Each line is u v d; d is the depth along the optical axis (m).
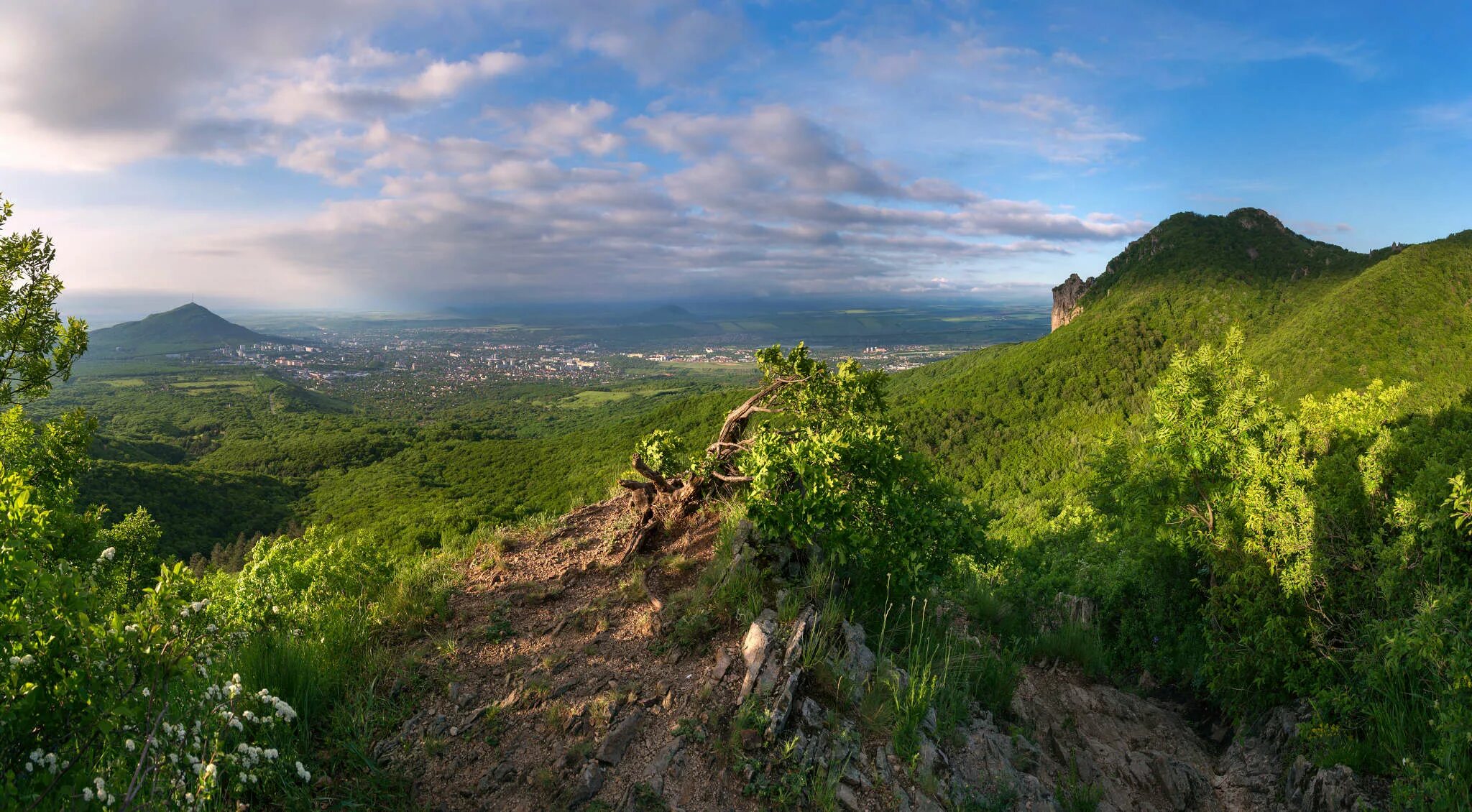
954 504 5.97
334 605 5.20
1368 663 5.40
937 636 5.72
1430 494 5.80
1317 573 6.32
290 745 3.47
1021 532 27.81
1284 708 6.30
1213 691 7.29
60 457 12.02
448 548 7.42
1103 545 13.91
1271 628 6.37
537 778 3.50
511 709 4.09
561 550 6.68
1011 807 3.94
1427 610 4.73
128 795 2.16
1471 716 4.24
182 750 2.53
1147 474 9.85
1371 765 4.96
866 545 5.20
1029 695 6.02
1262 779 5.61
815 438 5.50
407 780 3.51
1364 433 8.85
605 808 3.34
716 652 4.56
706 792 3.47
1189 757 6.16
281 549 5.46
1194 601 8.88
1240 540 7.64
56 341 12.41
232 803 3.07
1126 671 9.12
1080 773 5.02
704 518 6.66
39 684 2.33
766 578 5.25
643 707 4.08
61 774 2.31
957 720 4.56
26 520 2.86
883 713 4.14
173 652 2.61
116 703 2.38
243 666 3.74
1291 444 8.55
